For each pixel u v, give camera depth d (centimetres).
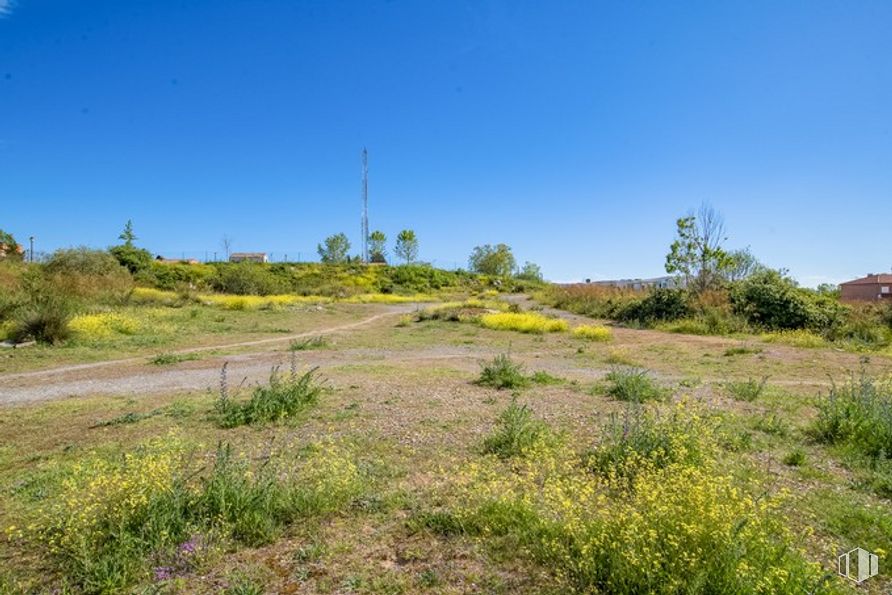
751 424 558
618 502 321
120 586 266
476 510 332
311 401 658
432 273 5881
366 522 338
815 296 1831
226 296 3017
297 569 284
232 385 845
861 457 450
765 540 254
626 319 2156
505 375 814
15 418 643
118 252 3816
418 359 1152
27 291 1733
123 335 1490
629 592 241
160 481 343
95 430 576
